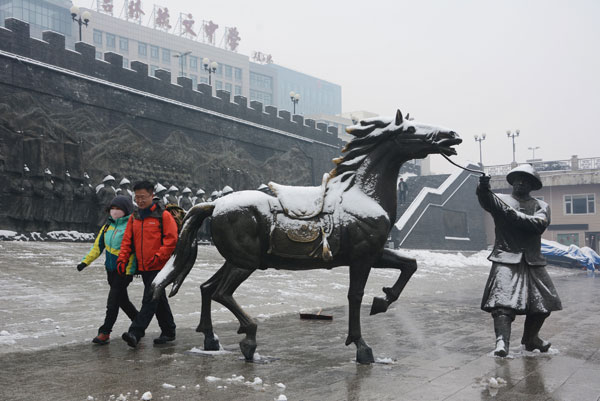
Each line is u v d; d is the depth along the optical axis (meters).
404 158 5.71
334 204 5.54
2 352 5.64
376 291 14.04
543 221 5.92
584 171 48.12
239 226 5.46
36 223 20.11
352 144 5.75
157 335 6.95
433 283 17.64
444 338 7.09
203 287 5.84
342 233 5.48
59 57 22.27
